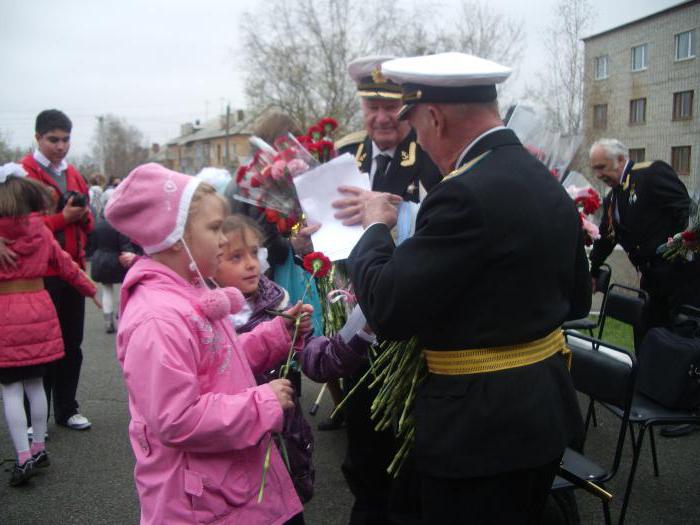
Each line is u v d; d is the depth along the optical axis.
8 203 3.20
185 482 1.55
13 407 3.24
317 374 2.07
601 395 2.59
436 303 1.51
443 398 1.61
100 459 3.58
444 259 1.48
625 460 3.47
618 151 4.39
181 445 1.50
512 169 1.59
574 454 2.54
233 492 1.60
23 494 3.18
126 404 4.50
